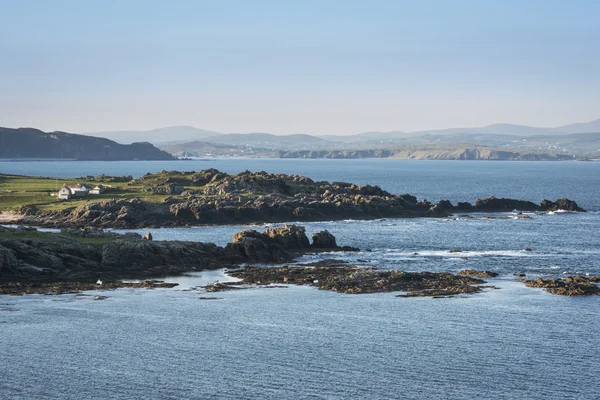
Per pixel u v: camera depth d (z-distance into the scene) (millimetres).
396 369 67938
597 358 70812
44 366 68625
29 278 104625
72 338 77125
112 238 127562
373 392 62625
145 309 90000
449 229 175125
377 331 80125
